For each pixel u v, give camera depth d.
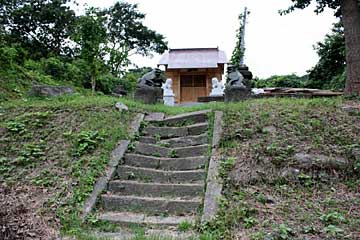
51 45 22.95
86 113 6.85
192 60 21.64
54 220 3.97
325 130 5.66
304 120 6.00
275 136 5.54
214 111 6.84
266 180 4.69
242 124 6.03
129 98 9.68
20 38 21.39
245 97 8.52
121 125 6.45
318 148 5.18
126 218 4.17
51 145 5.75
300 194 4.43
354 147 5.12
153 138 6.27
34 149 5.59
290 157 5.00
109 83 17.17
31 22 22.39
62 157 5.38
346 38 9.76
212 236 3.56
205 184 4.71
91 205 4.35
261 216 3.93
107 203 4.53
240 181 4.65
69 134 5.96
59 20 22.94
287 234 3.46
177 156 5.74
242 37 17.34
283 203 4.21
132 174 5.15
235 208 4.06
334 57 19.98
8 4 21.73
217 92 14.74
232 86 8.56
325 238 3.37
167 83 15.01
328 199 4.27
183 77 22.02
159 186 4.81
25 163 5.32
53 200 4.35
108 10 32.03
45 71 15.41
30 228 3.70
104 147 5.60
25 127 6.38
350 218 3.80
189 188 4.72
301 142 5.36
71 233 3.73
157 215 4.32
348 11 9.80
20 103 7.92
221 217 3.92
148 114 7.30
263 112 6.42
